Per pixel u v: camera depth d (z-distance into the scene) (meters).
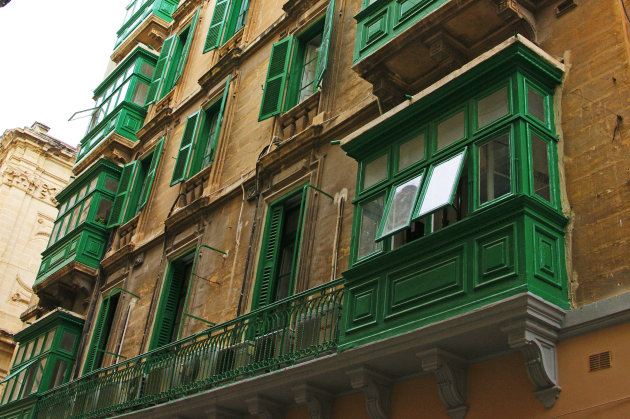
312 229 13.17
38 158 36.56
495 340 8.45
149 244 18.45
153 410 13.08
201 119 18.83
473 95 9.88
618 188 8.59
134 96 23.42
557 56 10.11
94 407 15.41
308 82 15.92
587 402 7.68
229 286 14.63
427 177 9.81
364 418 10.05
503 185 8.87
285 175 14.62
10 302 33.31
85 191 22.69
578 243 8.69
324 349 10.30
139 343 16.70
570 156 9.26
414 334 8.80
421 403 9.36
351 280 10.27
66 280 20.94
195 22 22.73
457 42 11.18
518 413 8.22
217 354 12.52
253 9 19.39
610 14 9.73
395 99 12.16
